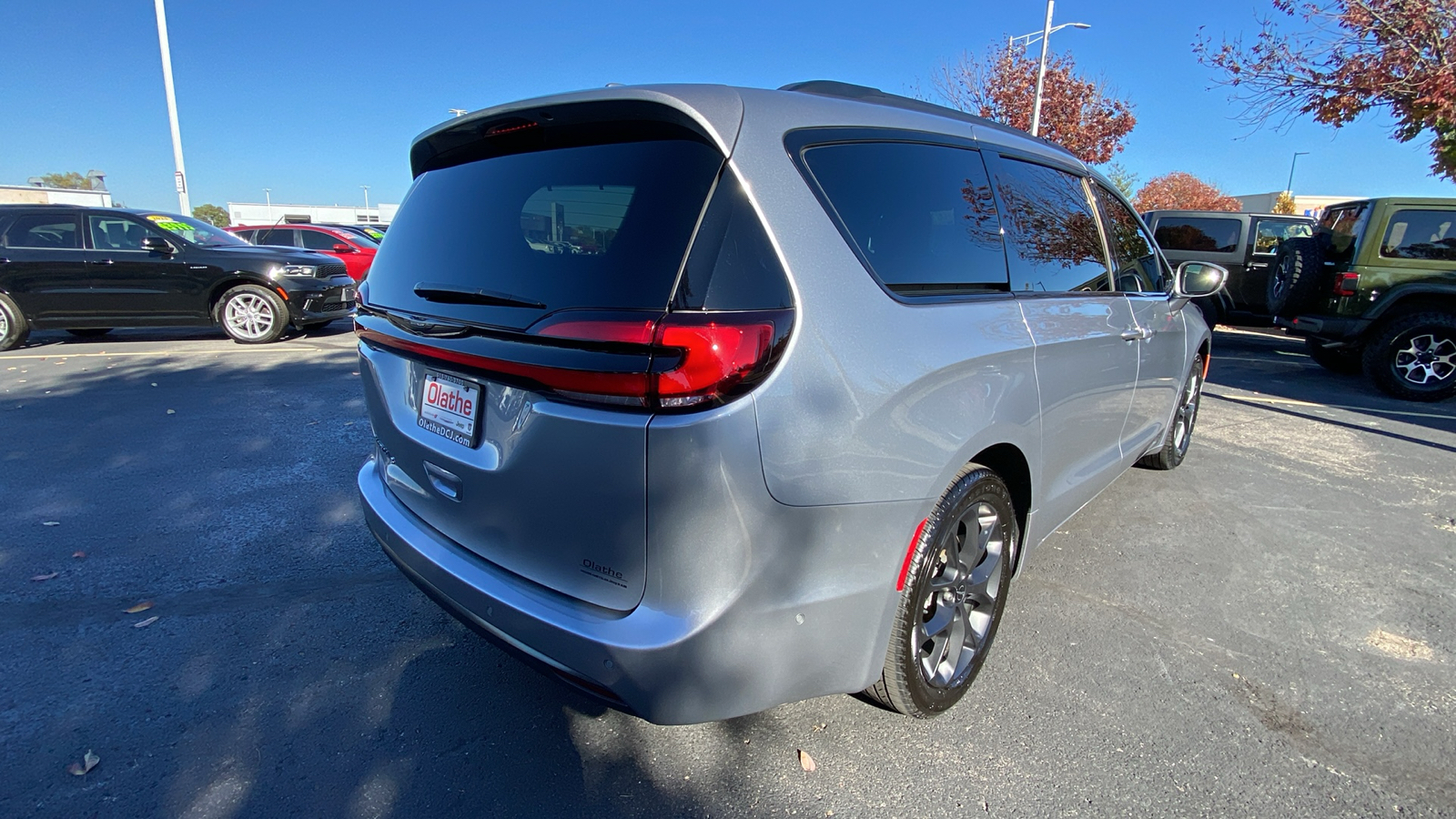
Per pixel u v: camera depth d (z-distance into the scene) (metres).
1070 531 3.83
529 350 1.71
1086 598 3.14
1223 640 2.84
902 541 1.93
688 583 1.65
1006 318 2.32
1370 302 7.17
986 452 2.41
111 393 6.54
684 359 1.53
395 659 2.67
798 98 1.97
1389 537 3.81
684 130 1.75
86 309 9.02
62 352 8.78
